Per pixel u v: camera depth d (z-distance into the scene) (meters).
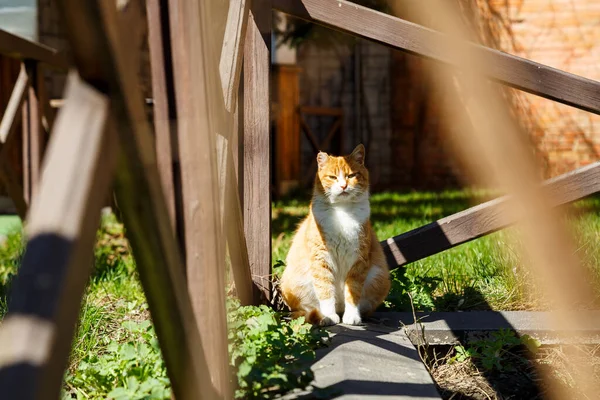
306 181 11.94
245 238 3.68
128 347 2.89
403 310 4.23
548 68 3.74
